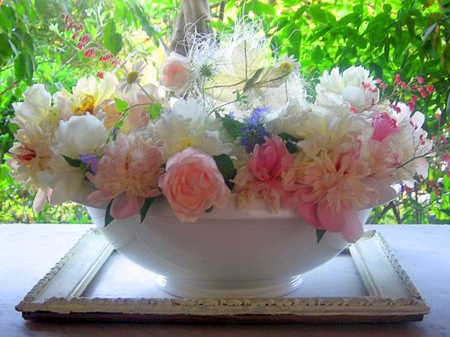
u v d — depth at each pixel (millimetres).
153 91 563
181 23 706
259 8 1048
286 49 1043
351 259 731
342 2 1187
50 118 569
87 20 1101
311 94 681
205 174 457
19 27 1031
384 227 936
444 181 1146
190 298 561
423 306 537
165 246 532
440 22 1027
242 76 592
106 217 508
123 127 541
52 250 805
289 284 604
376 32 1074
